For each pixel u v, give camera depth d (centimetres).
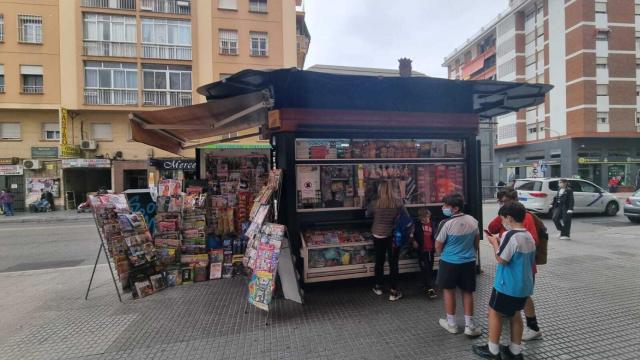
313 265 479
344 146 510
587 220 1210
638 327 358
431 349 321
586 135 2727
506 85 493
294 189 470
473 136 551
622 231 938
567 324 368
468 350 319
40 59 1952
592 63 2731
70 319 402
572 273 542
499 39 3588
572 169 2797
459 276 343
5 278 577
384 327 366
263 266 407
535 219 346
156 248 526
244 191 607
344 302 436
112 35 2041
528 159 3288
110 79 2027
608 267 573
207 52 2125
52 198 1953
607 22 2753
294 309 417
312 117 471
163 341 344
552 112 3017
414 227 467
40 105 1942
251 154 662
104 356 318
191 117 527
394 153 530
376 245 452
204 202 565
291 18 2219
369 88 496
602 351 313
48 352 328
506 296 287
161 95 2080
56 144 1995
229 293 482
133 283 472
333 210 496
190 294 479
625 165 2803
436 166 548
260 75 429
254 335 353
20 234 1125
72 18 1978
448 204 353
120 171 2028
